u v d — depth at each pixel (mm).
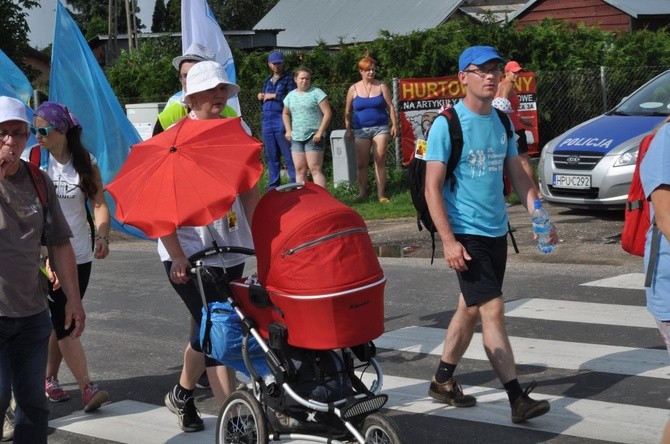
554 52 24672
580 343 9758
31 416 6469
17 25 51594
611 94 24672
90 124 12789
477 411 8031
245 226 7227
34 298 6391
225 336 6512
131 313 12492
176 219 6344
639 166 6156
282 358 6141
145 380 9602
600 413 7801
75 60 12969
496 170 7555
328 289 5895
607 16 39281
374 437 6020
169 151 6516
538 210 7855
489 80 7430
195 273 6691
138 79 27969
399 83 21422
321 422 6250
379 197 20469
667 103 16922
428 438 7504
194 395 9047
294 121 19875
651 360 9078
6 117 6109
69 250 6805
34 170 6535
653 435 7254
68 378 9852
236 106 13164
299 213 6051
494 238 7574
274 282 6066
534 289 12086
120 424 8312
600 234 15164
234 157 6480
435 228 7777
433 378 8266
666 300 5891
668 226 5664
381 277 6094
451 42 23562
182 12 13750
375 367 6391
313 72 24812
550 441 7266
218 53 13695
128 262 16219
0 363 6309
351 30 50625
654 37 26375
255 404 6410
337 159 21750
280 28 54812
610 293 11633
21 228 6316
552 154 16703
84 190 8430
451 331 8094
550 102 24078
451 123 7473
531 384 7586
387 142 20250
